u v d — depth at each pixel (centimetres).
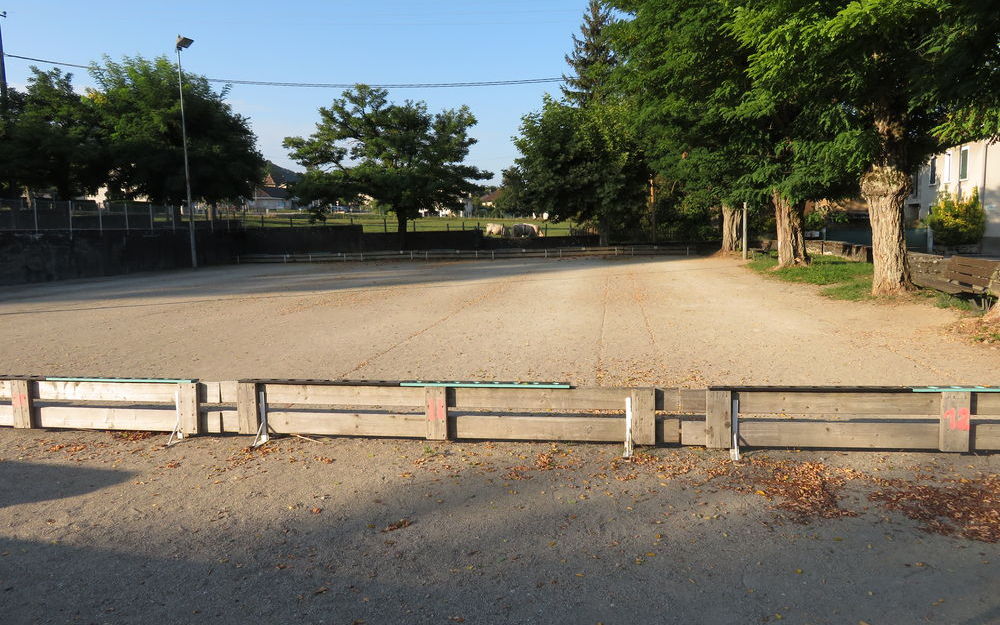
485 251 4088
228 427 688
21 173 3180
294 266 3762
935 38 1054
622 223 4288
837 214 3888
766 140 2012
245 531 479
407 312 1600
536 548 440
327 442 667
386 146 4169
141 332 1365
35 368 1038
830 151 1450
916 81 1123
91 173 3500
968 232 3331
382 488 549
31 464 628
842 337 1101
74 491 562
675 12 1762
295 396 673
